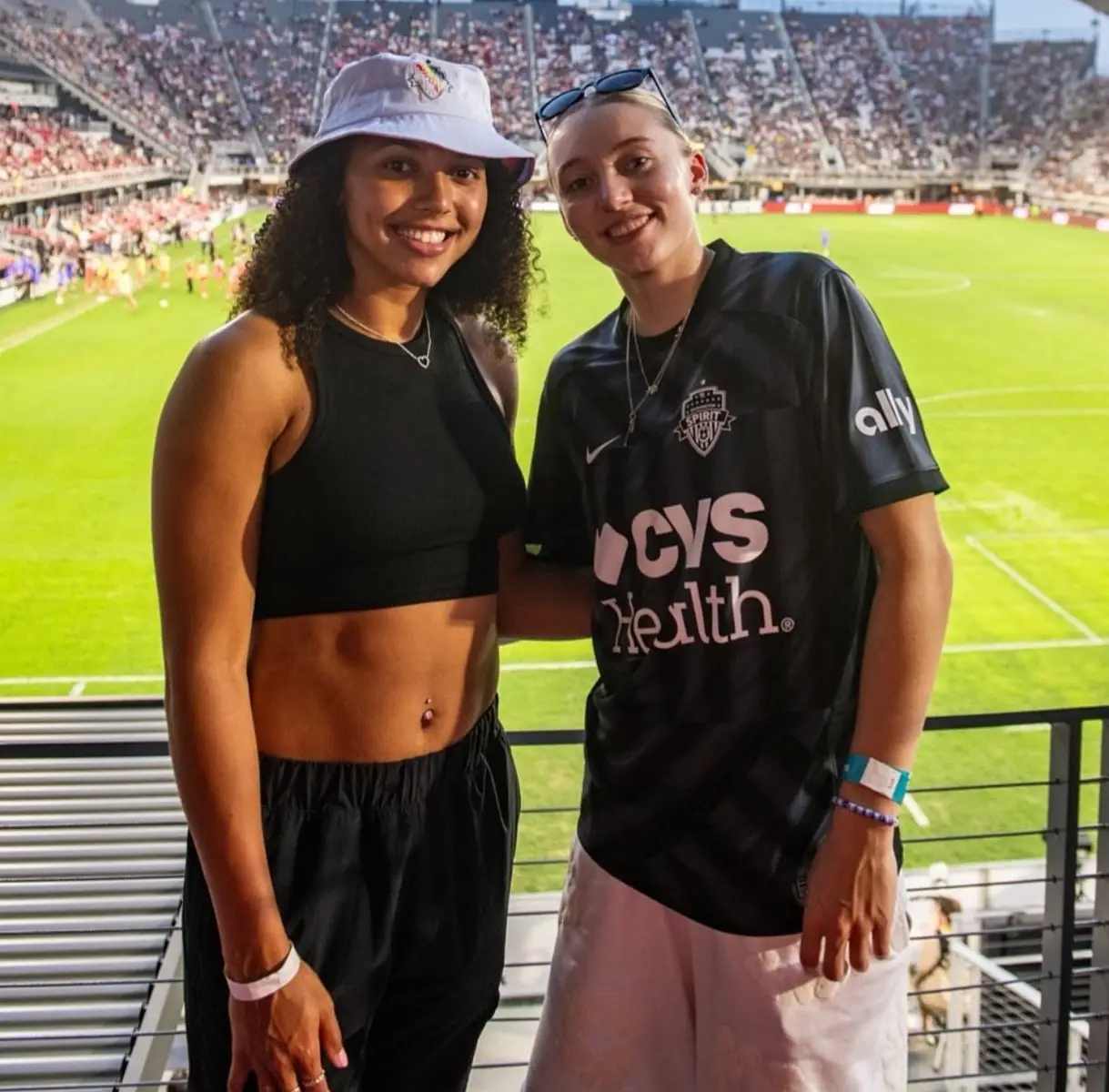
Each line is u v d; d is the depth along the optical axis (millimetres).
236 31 35281
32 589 10344
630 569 1714
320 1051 1572
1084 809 6102
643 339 1736
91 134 30656
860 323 1595
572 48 38875
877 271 26875
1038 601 10375
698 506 1646
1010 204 40000
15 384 16156
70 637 9555
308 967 1589
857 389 1565
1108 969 2418
